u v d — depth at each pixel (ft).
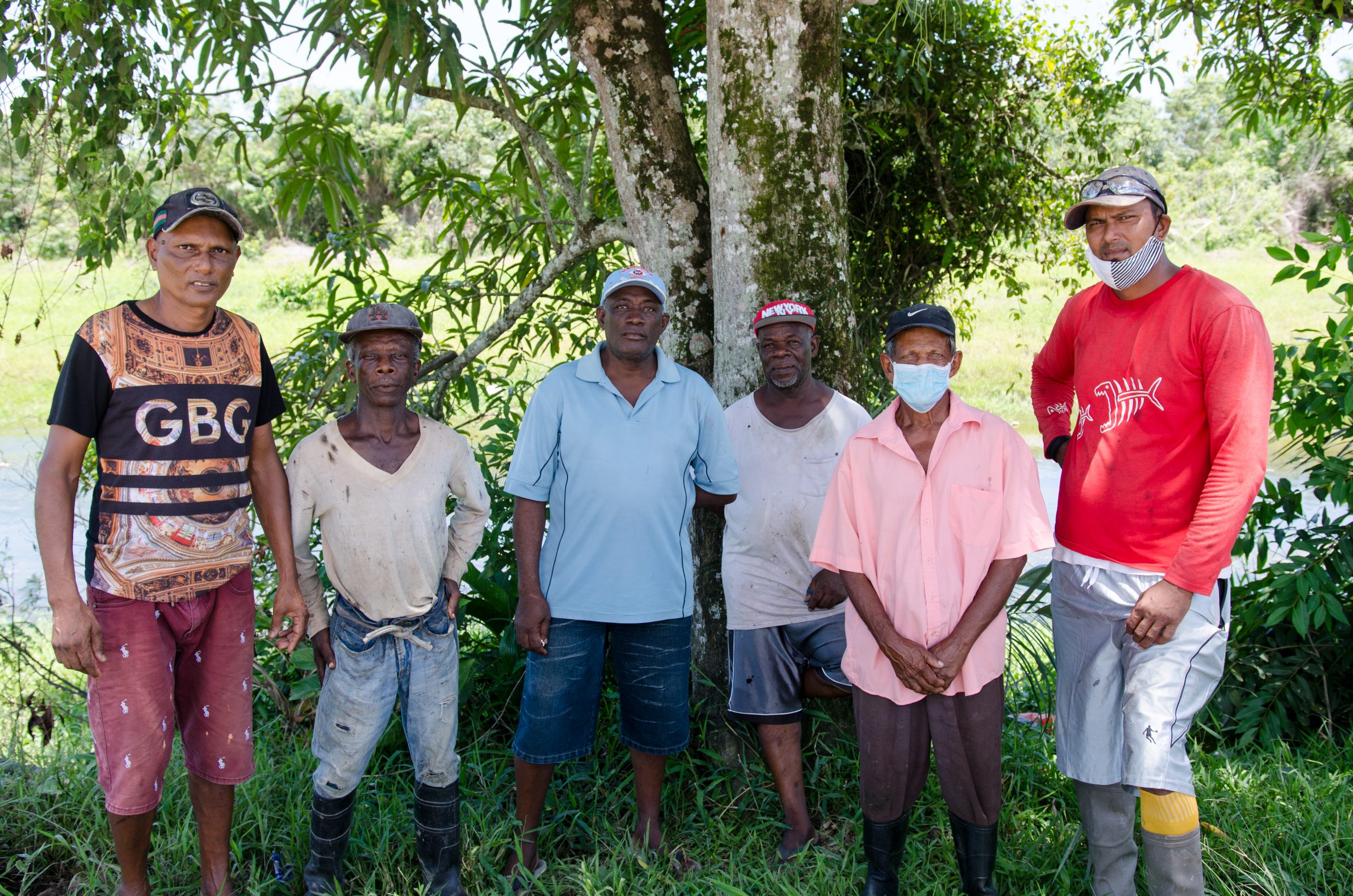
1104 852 9.26
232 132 14.42
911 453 9.07
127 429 8.25
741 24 11.39
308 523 9.28
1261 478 8.14
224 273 8.49
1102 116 20.15
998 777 9.20
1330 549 12.59
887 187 18.43
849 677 9.50
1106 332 9.20
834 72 11.85
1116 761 8.99
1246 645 13.58
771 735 11.01
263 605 14.21
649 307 9.89
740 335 11.91
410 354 9.20
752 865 10.50
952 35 17.39
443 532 9.59
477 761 12.24
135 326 8.27
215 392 8.56
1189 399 8.60
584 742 10.41
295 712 13.47
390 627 9.34
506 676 13.48
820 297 11.85
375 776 11.75
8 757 12.00
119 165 13.19
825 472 10.94
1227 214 67.77
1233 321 8.25
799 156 11.62
